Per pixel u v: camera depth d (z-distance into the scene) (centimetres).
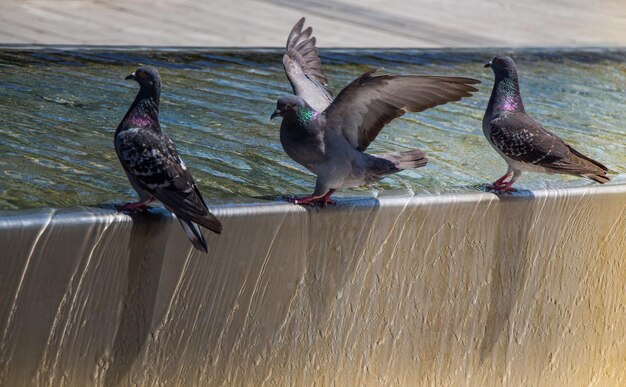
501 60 834
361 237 733
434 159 945
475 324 823
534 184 862
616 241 890
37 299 598
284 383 727
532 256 837
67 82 1104
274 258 693
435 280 787
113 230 614
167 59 1305
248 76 1262
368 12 1955
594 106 1292
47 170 763
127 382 651
